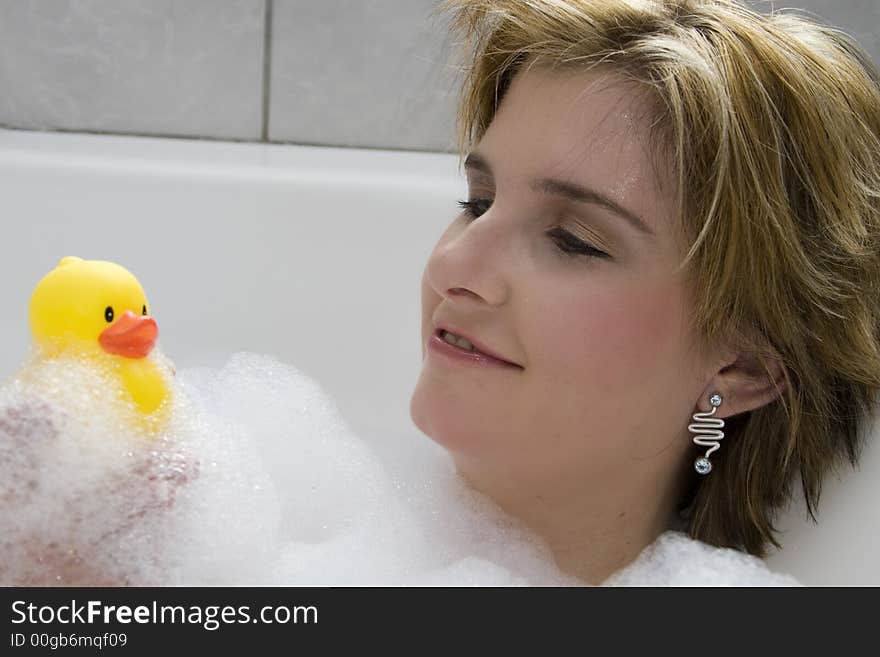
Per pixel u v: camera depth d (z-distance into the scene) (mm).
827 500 734
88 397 578
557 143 643
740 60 649
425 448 877
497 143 675
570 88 654
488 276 653
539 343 650
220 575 626
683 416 711
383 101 1280
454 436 694
